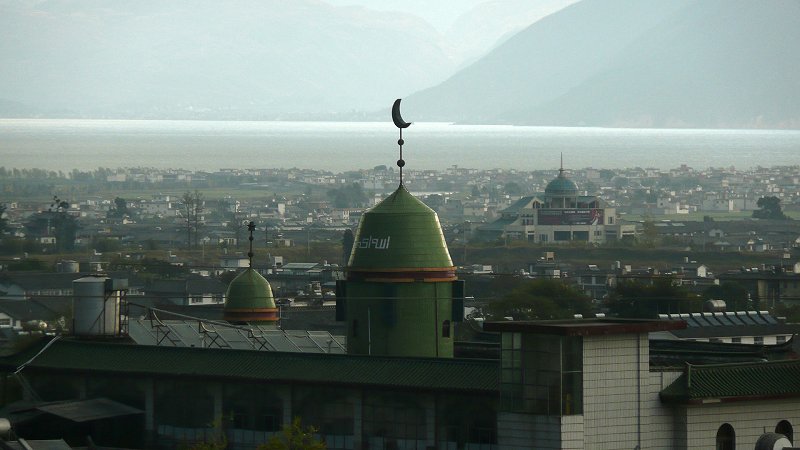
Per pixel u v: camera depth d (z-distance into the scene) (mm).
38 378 163750
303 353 151500
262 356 153375
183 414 155375
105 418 154875
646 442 132500
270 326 193625
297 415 148625
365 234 162125
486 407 138500
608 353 130375
